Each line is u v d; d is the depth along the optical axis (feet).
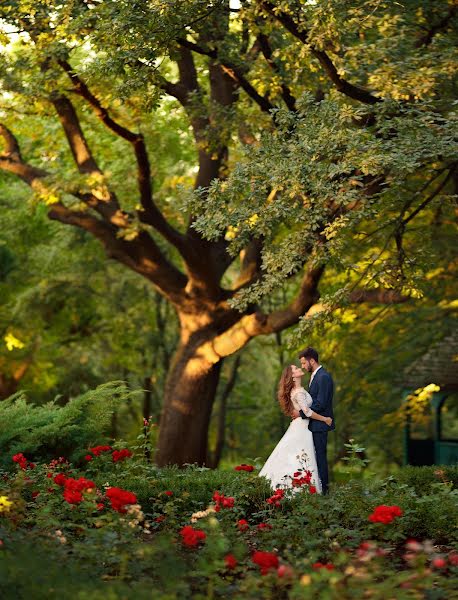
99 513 23.57
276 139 36.88
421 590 17.01
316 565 18.06
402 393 75.05
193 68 54.95
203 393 58.29
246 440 121.08
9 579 15.66
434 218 57.67
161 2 36.01
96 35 39.37
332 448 85.05
